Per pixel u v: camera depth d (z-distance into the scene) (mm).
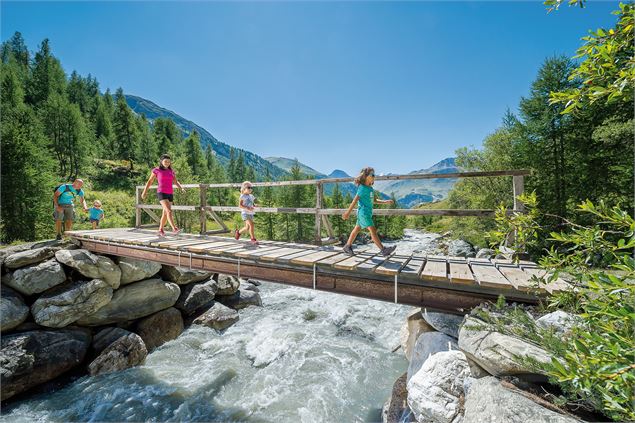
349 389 6156
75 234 8109
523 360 2072
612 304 1462
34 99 53344
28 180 18781
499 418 2166
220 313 9539
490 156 19969
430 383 3322
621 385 1311
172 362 7395
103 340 7309
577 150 14367
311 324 9492
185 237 7395
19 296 6723
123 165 55969
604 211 1523
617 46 1521
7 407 5719
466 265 4289
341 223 39875
